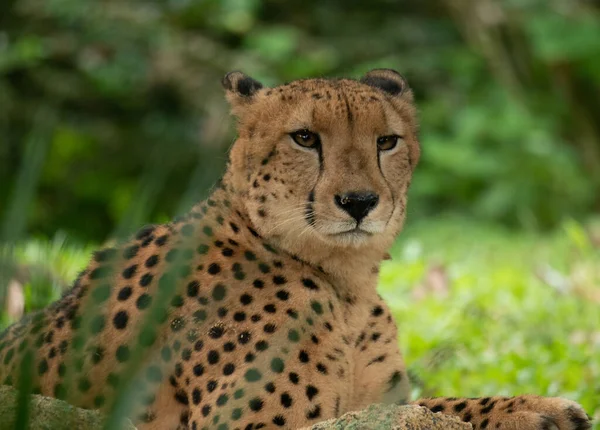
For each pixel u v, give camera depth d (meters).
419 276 15.14
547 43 25.77
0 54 25.88
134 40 26.97
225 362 7.13
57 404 6.38
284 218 7.61
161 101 27.86
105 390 7.43
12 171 26.08
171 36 27.33
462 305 13.89
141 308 7.44
